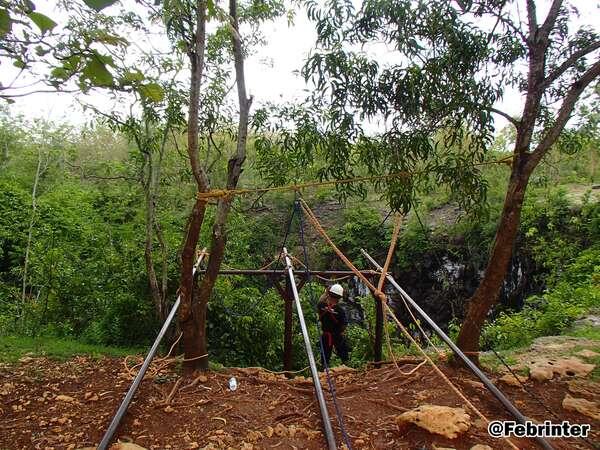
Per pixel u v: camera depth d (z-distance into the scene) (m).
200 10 4.30
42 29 1.70
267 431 4.23
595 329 7.78
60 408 4.70
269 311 9.79
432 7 4.48
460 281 16.36
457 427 3.93
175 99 6.90
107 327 8.76
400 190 4.88
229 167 5.51
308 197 20.30
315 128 4.90
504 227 5.11
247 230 13.41
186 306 5.40
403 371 5.65
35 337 7.91
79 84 1.96
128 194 12.42
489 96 5.00
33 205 12.17
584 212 14.04
